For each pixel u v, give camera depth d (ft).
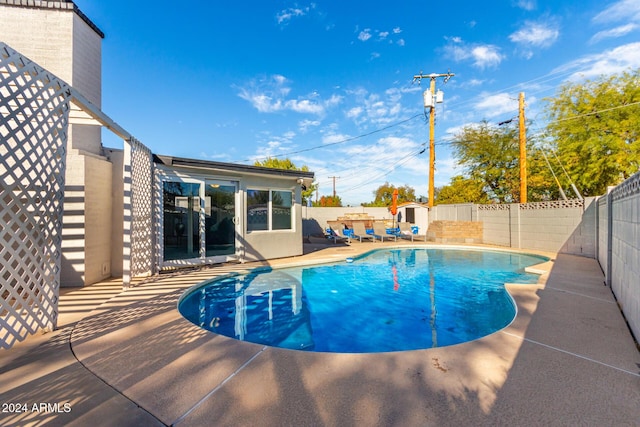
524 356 9.52
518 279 25.84
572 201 34.91
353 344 13.71
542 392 7.50
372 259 36.32
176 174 25.48
